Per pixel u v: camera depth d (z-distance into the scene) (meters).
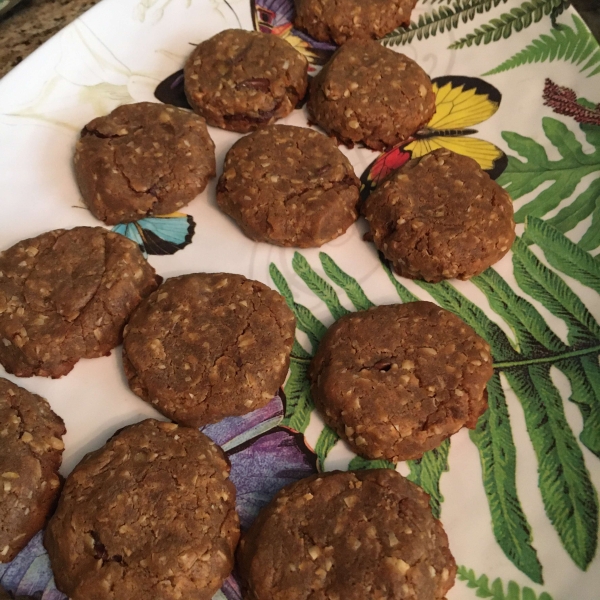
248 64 0.30
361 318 0.25
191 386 0.24
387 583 0.20
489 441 0.24
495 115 0.31
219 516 0.22
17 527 0.22
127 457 0.23
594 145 0.30
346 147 0.30
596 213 0.28
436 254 0.26
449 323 0.25
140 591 0.21
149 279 0.26
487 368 0.24
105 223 0.28
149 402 0.25
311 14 0.31
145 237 0.28
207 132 0.29
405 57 0.30
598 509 0.23
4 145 0.28
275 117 0.30
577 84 0.31
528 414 0.25
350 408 0.23
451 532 0.23
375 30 0.31
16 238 0.27
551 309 0.27
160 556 0.21
